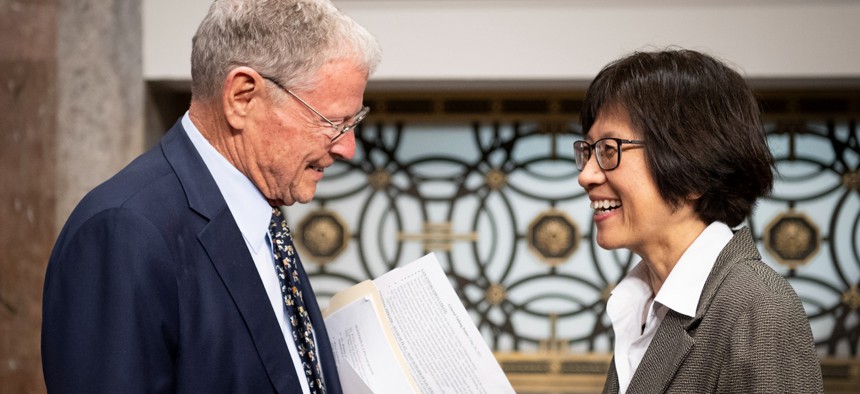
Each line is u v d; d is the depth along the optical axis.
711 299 1.10
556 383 2.96
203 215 1.09
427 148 2.99
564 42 2.51
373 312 1.31
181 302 1.04
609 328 2.96
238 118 1.10
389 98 2.97
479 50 2.52
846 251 2.91
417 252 3.00
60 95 2.50
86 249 1.00
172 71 2.49
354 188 3.00
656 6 2.49
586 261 2.97
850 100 2.87
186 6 2.49
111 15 2.49
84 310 0.98
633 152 1.16
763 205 2.94
